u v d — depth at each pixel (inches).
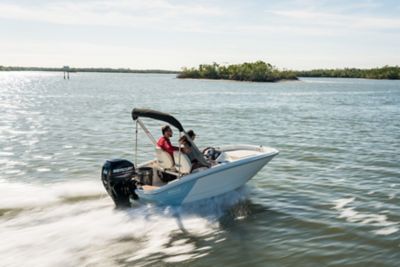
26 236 291.4
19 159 559.5
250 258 264.8
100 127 902.4
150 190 347.3
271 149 429.4
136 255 265.9
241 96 2305.6
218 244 285.9
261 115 1210.6
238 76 6707.7
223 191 388.2
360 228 314.7
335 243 287.1
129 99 1898.4
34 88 3164.4
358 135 804.0
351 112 1338.6
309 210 358.6
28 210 343.6
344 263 256.7
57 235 293.9
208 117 1140.5
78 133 810.2
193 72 7618.1
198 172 357.1
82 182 437.4
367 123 1018.7
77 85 3949.3
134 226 314.0
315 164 541.3
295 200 387.9
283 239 295.0
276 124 987.9
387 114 1273.4
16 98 1925.4
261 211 355.6
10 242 281.1
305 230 312.0
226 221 330.3
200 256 267.0
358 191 416.2
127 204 351.9
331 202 381.1
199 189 363.6
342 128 916.0
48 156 581.6
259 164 399.2
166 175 387.9
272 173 491.2
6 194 388.8
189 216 338.6
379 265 253.3
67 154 597.9
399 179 462.6
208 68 7436.0
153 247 278.5
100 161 552.1
